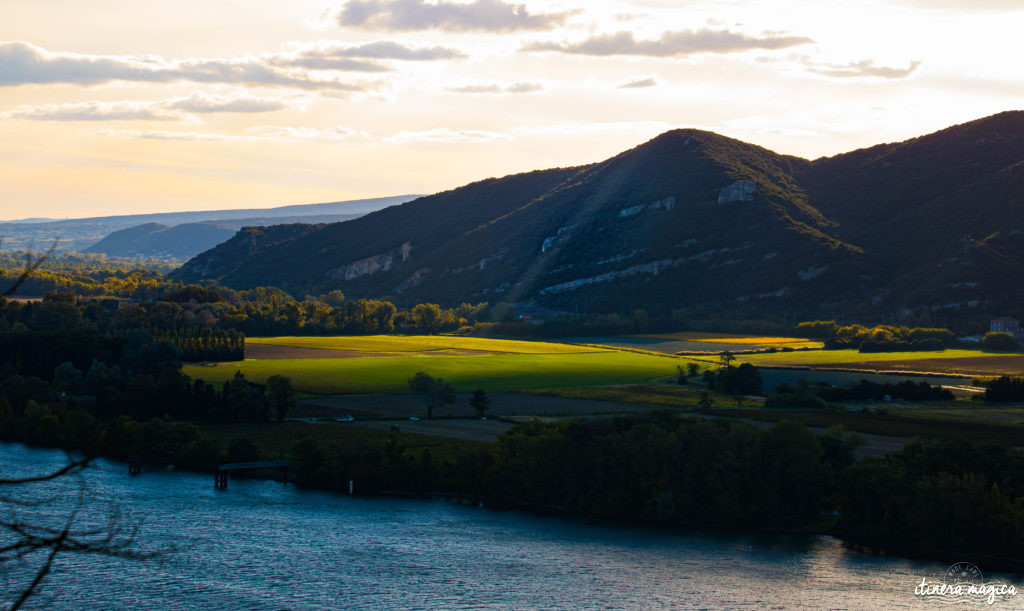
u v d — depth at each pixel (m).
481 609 78.88
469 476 123.62
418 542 98.88
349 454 126.75
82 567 84.88
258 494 119.44
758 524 108.44
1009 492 103.00
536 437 122.50
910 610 80.12
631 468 114.00
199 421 162.75
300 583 84.06
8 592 76.62
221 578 84.56
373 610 77.75
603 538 102.56
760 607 80.06
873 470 105.56
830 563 94.31
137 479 124.56
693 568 91.62
